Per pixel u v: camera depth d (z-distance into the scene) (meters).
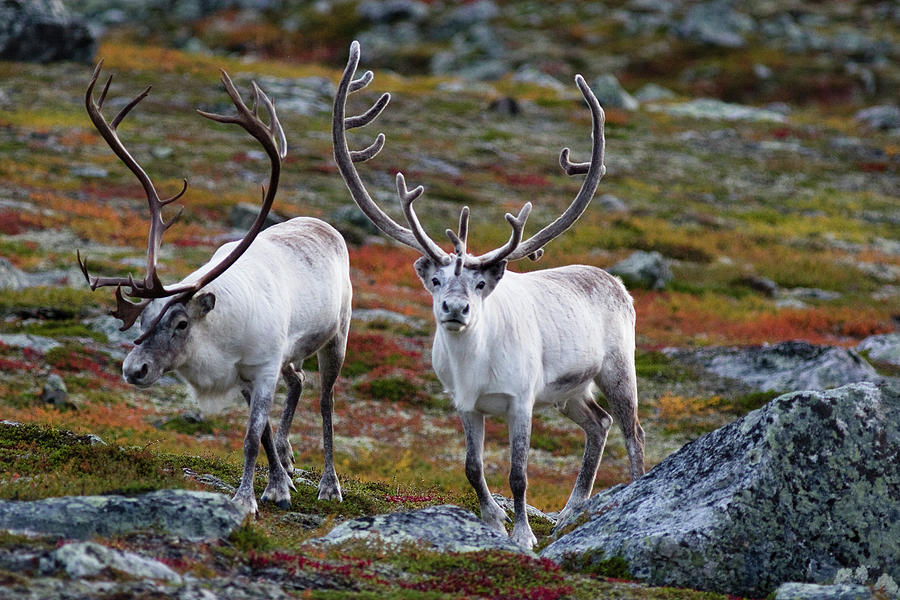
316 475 41.09
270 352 33.03
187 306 30.70
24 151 138.00
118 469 31.94
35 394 61.38
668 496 29.75
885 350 92.44
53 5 196.38
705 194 166.75
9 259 91.19
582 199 34.56
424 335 89.44
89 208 115.12
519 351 32.47
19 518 25.06
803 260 134.62
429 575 26.05
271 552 25.84
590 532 30.28
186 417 62.50
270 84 197.75
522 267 119.94
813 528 27.52
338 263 37.78
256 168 145.62
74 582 20.77
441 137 182.12
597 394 79.81
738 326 104.31
